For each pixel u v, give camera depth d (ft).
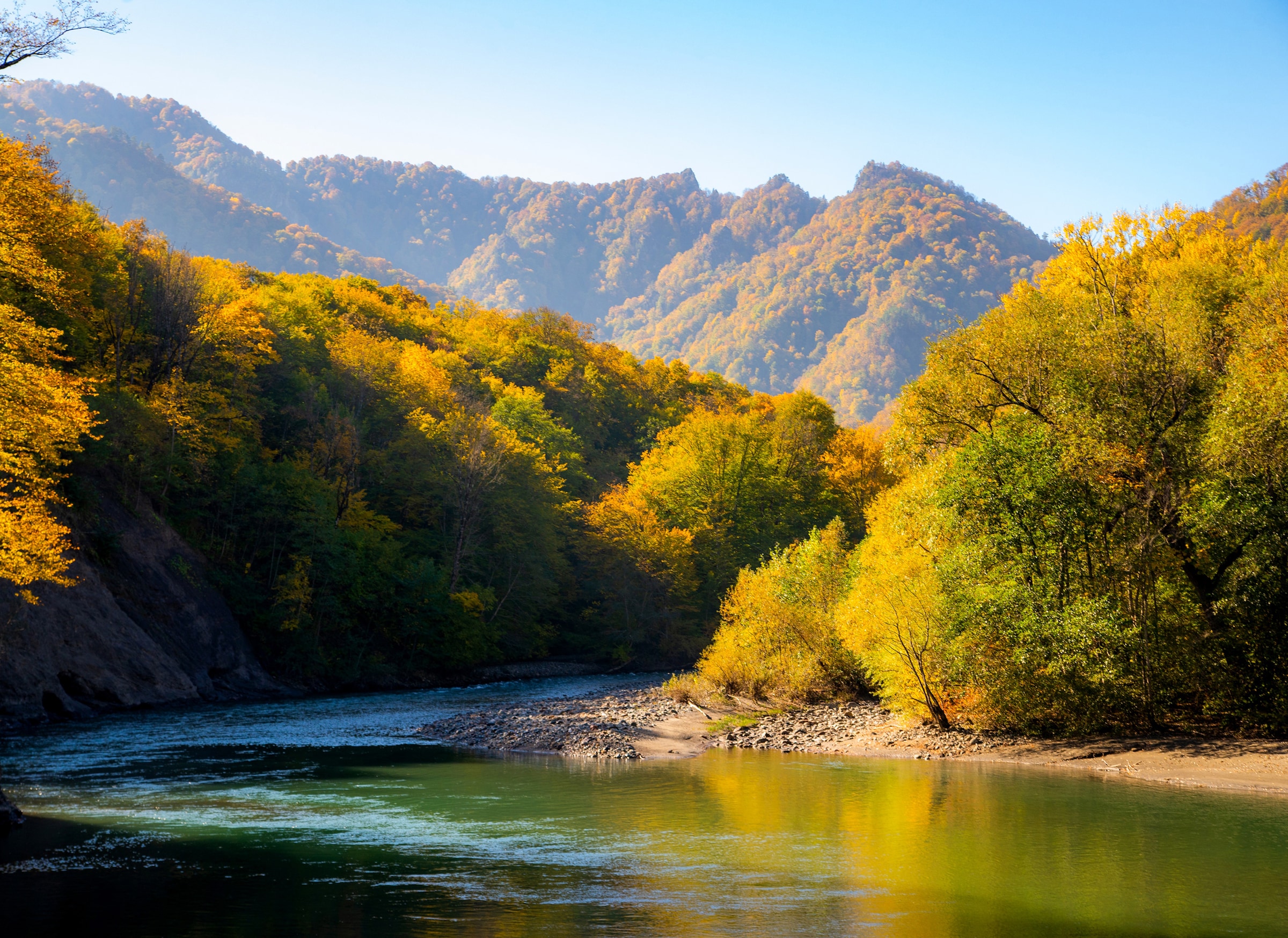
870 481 321.11
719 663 144.15
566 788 75.00
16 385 79.87
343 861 50.60
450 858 51.39
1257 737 88.38
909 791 73.05
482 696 167.73
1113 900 42.91
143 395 176.96
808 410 373.61
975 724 103.09
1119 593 91.66
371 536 211.41
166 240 197.06
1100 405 95.66
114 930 37.83
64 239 146.82
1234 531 88.02
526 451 266.98
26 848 52.80
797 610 138.41
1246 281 108.27
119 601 144.77
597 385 425.69
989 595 92.32
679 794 72.33
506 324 483.92
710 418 319.06
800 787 75.10
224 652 162.20
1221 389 92.38
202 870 48.32
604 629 272.72
